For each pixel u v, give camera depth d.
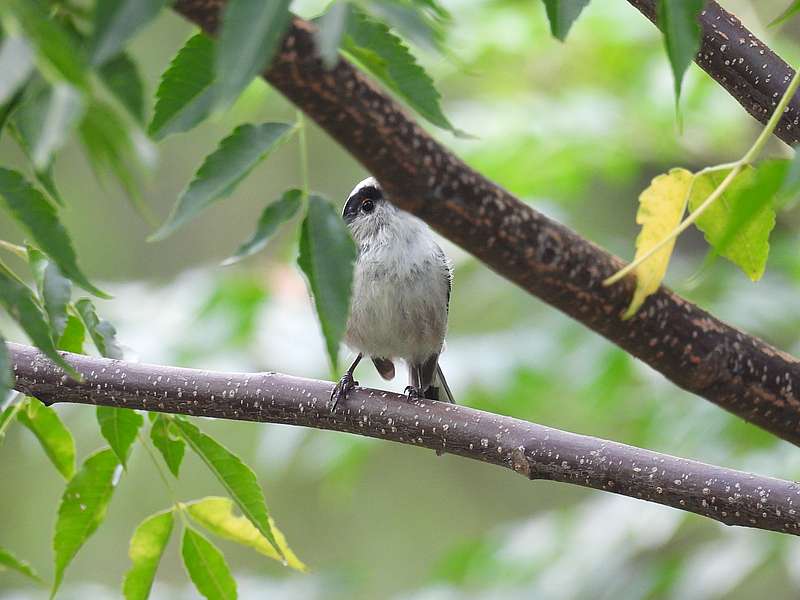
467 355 9.93
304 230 3.23
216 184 3.21
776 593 11.77
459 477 15.27
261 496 5.07
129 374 5.46
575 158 10.71
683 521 9.12
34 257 4.24
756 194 2.72
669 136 10.67
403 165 3.42
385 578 14.41
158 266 14.34
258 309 9.80
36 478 14.19
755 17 10.66
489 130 10.61
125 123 3.31
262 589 9.21
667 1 2.94
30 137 2.90
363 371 10.18
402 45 3.25
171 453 5.32
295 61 3.19
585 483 5.00
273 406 5.63
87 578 14.06
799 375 4.21
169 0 2.65
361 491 15.06
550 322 10.09
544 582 9.16
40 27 2.55
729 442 9.12
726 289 9.77
